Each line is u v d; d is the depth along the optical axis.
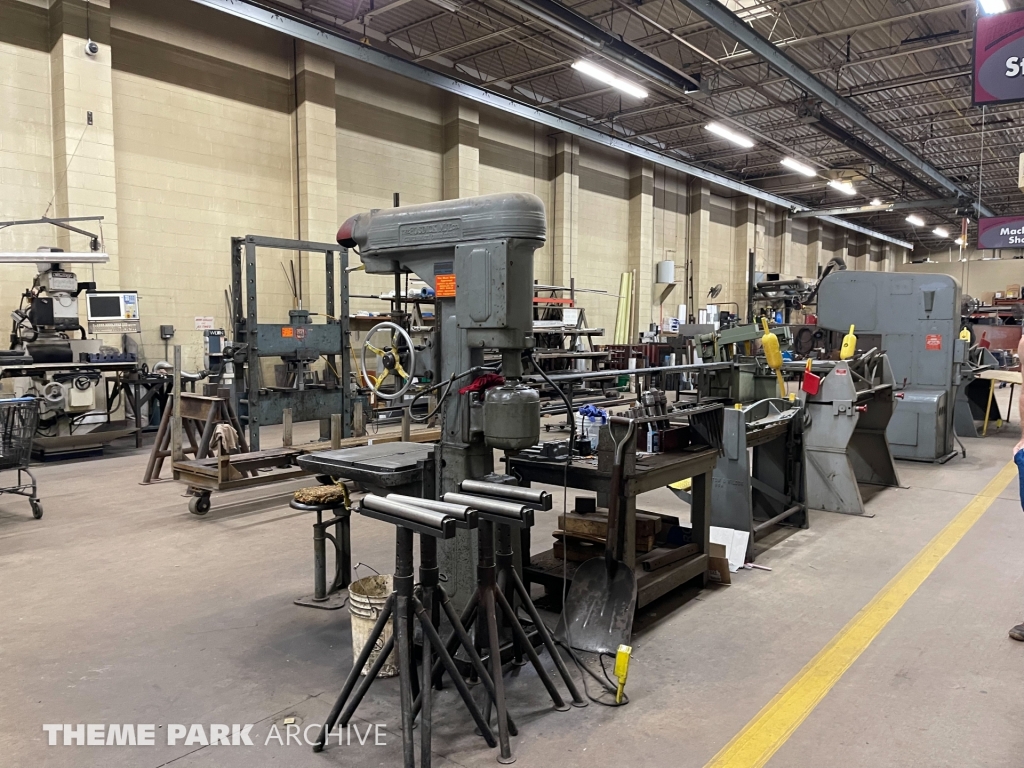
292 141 9.07
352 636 2.53
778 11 8.29
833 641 2.71
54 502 4.93
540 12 7.45
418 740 2.03
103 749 1.99
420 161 10.59
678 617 2.95
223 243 8.51
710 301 16.69
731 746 2.00
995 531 4.25
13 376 6.30
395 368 3.28
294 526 4.35
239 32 8.46
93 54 7.05
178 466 4.65
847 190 14.74
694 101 11.30
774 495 4.27
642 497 5.26
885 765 1.91
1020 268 21.66
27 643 2.68
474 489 2.13
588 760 1.92
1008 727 2.11
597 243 13.73
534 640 2.60
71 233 7.05
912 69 10.34
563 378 2.76
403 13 8.86
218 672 2.46
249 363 5.71
